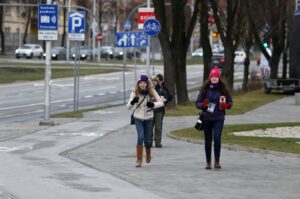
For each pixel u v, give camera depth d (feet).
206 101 102.73
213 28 499.92
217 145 103.19
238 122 192.34
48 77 177.88
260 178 94.94
